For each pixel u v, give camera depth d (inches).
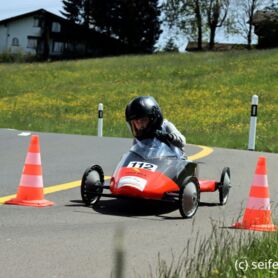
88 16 4655.5
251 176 541.3
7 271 243.0
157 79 1888.5
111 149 717.9
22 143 767.1
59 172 528.4
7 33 4419.3
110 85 1835.6
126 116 382.6
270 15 3833.7
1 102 1621.6
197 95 1585.9
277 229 320.2
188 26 4478.3
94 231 314.5
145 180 356.5
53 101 1615.4
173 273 238.4
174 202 356.5
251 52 2348.7
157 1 4517.7
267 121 1176.2
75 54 4315.9
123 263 131.0
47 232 309.3
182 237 309.4
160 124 384.5
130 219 350.9
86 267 251.0
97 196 392.5
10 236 298.4
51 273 242.2
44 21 4375.0
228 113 1325.0
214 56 2311.8
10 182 468.8
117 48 4456.2
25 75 2129.7
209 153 697.0
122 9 4461.1
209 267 225.0
